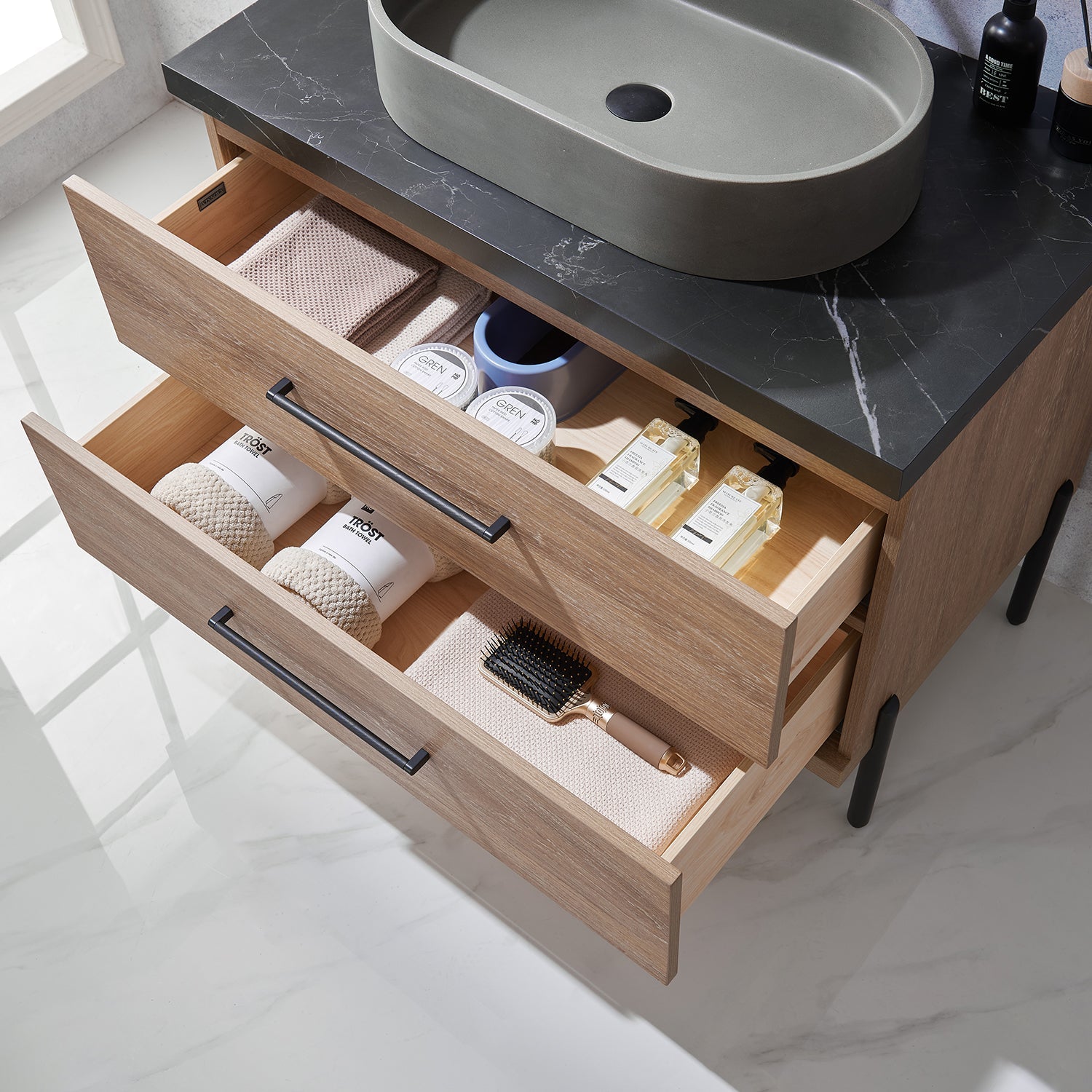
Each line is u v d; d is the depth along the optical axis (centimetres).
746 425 107
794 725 116
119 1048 143
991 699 163
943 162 115
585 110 121
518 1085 139
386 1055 142
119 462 141
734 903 149
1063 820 154
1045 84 124
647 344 107
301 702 138
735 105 121
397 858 154
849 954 146
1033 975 143
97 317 208
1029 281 107
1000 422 112
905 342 104
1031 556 157
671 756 120
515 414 117
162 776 162
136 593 178
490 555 113
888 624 116
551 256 111
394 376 105
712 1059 140
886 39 114
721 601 93
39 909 152
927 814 155
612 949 148
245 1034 143
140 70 230
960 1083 137
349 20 133
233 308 114
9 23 246
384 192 118
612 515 95
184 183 226
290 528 142
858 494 104
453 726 110
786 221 103
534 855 119
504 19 128
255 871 154
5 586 178
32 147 221
